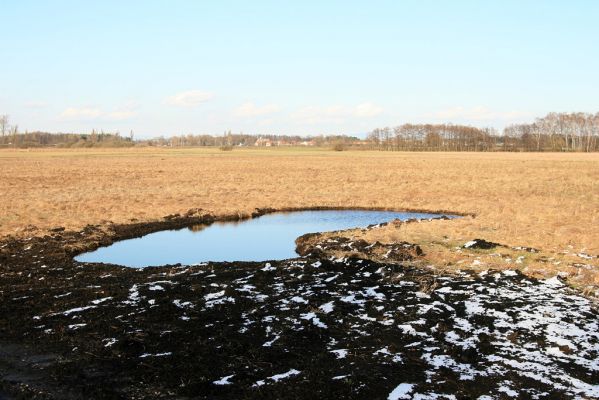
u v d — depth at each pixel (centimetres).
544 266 1412
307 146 18212
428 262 1505
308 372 813
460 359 855
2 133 16000
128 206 2661
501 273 1362
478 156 8650
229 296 1190
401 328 996
